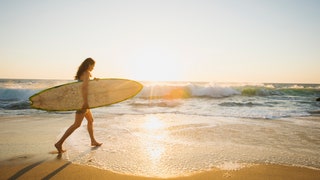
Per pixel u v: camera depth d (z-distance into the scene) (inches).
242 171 135.9
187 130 243.6
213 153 168.2
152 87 715.4
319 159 158.7
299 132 241.3
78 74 172.6
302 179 126.3
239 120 309.0
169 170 136.4
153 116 337.4
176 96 714.2
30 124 271.6
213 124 278.1
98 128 249.3
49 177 124.8
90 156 159.2
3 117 322.0
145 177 126.5
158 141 198.8
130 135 219.1
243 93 809.5
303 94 871.1
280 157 161.6
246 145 190.1
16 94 561.3
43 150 171.2
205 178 125.7
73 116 334.3
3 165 140.8
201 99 652.7
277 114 366.6
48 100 174.1
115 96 193.3
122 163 146.8
